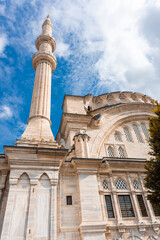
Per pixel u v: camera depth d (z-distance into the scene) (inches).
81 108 903.1
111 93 1296.8
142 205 652.7
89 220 501.7
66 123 805.9
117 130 915.4
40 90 812.0
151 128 544.1
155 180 490.3
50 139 613.3
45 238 426.3
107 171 664.4
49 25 1229.1
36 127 669.3
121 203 628.4
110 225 561.0
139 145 906.1
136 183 698.2
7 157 516.1
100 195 601.0
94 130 832.9
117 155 814.5
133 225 582.9
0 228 448.1
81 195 539.5
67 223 509.0
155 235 587.2
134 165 703.1
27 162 512.4
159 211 655.8
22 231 424.5
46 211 463.5
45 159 530.0
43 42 1071.0
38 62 946.7
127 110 1019.9
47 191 493.4
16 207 449.7
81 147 656.4
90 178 580.7
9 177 478.6
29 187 486.3
